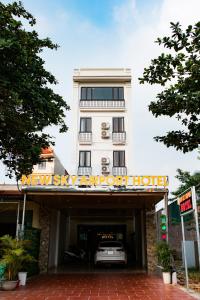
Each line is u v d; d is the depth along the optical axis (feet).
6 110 23.13
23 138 27.48
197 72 18.93
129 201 45.01
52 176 39.65
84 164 69.67
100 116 72.74
